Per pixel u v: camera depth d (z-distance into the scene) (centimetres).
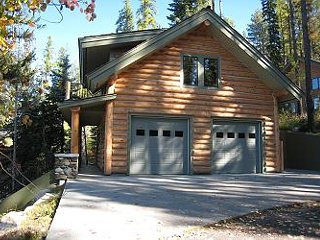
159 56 1535
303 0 2386
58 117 2123
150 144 1497
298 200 896
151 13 5000
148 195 954
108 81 1462
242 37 1559
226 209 794
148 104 1494
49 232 595
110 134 1437
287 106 3216
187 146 1541
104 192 987
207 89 1587
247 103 1642
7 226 721
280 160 1675
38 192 1094
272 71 1598
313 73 3731
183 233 609
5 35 468
